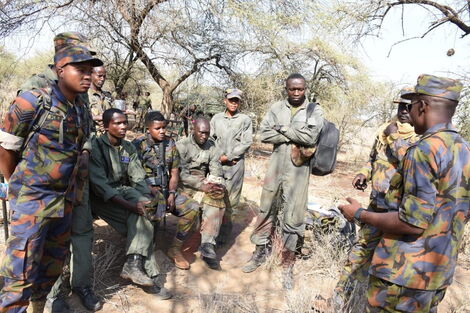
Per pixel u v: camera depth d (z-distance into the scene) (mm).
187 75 14273
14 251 2344
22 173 2355
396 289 2047
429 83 1965
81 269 3029
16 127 2270
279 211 3994
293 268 3975
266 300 3389
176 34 11805
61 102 2398
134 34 10930
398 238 2053
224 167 4488
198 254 4199
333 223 4543
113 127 3471
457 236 1972
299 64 15711
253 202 6375
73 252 3016
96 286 3328
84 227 3076
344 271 3174
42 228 2420
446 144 1895
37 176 2373
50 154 2396
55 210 2463
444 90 1934
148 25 10500
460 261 4469
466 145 1959
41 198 2408
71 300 3123
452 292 3699
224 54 14375
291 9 13078
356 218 2260
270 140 3807
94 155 3375
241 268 3988
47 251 2668
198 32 12938
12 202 2387
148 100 16156
